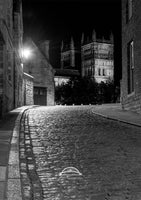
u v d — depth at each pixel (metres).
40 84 46.53
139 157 8.11
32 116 17.59
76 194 5.57
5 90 17.83
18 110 21.64
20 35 31.27
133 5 19.69
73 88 94.12
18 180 5.86
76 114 19.05
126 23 21.97
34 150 8.90
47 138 10.72
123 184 6.09
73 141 10.21
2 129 12.06
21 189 5.39
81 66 177.12
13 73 23.98
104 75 168.75
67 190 5.76
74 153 8.56
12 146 8.90
